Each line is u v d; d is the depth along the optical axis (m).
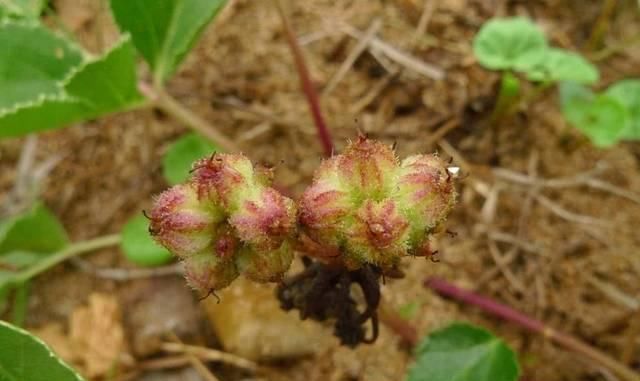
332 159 0.08
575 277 0.13
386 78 0.15
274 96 0.15
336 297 0.10
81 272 0.14
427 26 0.15
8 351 0.08
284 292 0.10
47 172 0.15
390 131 0.15
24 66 0.12
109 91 0.12
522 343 0.13
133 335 0.13
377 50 0.15
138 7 0.12
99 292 0.14
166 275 0.14
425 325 0.13
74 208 0.15
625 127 0.13
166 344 0.13
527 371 0.13
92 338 0.13
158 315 0.13
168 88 0.15
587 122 0.13
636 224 0.14
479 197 0.14
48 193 0.15
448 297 0.13
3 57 0.12
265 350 0.13
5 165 0.15
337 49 0.15
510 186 0.14
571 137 0.14
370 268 0.09
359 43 0.15
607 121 0.13
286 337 0.13
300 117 0.15
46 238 0.14
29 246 0.14
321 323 0.13
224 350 0.13
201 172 0.08
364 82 0.15
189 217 0.08
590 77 0.14
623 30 0.16
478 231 0.14
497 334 0.13
